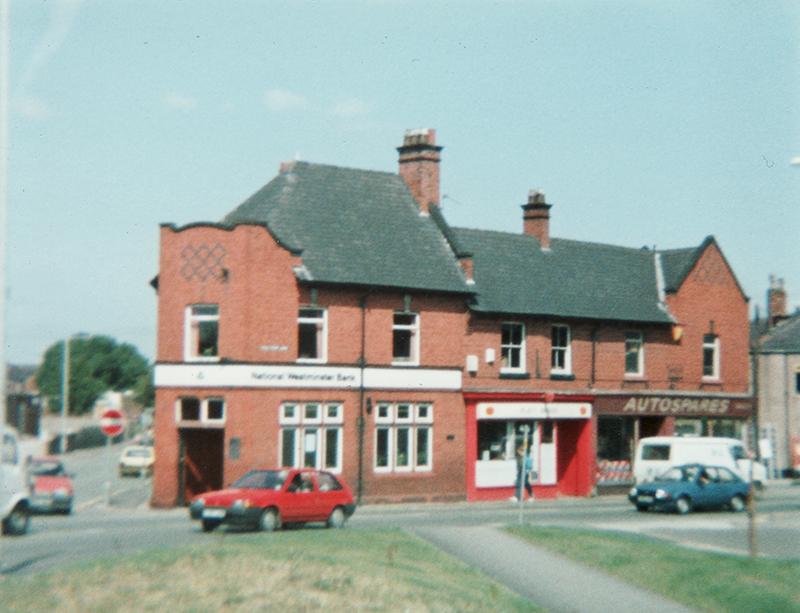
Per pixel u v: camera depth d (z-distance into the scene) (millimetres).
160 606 15125
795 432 63969
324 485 30422
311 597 16344
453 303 44219
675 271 53281
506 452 45906
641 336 51375
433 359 43438
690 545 27422
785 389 64500
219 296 39094
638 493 39188
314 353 40688
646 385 51094
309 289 40281
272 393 39250
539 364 46875
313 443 40156
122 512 37375
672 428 52062
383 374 41969
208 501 28734
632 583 21453
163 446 39281
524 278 47875
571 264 50594
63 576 17016
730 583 20641
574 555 24125
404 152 46688
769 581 20859
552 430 47875
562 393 47156
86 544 24953
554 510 39938
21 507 26359
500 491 45312
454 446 43812
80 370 64812
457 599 18047
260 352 39094
